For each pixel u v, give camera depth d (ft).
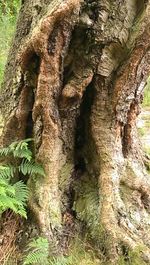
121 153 14.26
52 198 13.71
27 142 14.16
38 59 12.89
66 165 14.39
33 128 13.89
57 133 13.58
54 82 12.91
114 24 12.81
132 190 14.28
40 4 13.43
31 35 12.62
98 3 12.68
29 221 13.53
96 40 12.87
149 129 23.72
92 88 13.67
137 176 14.38
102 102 13.62
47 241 12.94
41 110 13.19
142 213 14.20
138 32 12.63
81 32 12.92
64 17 12.21
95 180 14.40
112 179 13.87
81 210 14.20
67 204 14.30
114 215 13.64
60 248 13.33
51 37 12.44
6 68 14.78
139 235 13.65
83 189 14.51
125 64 13.08
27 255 12.76
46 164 13.66
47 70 12.69
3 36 30.37
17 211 12.78
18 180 14.17
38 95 12.99
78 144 14.67
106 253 13.39
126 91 13.42
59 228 13.51
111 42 12.91
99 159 14.02
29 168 13.66
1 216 13.67
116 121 13.84
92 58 13.10
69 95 13.17
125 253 13.25
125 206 13.98
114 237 13.33
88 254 13.47
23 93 13.65
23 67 13.08
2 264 12.85
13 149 13.66
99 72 13.20
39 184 13.75
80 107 14.07
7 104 14.33
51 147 13.61
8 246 13.30
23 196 13.35
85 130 14.39
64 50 12.72
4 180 13.21
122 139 14.39
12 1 37.70
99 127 13.88
